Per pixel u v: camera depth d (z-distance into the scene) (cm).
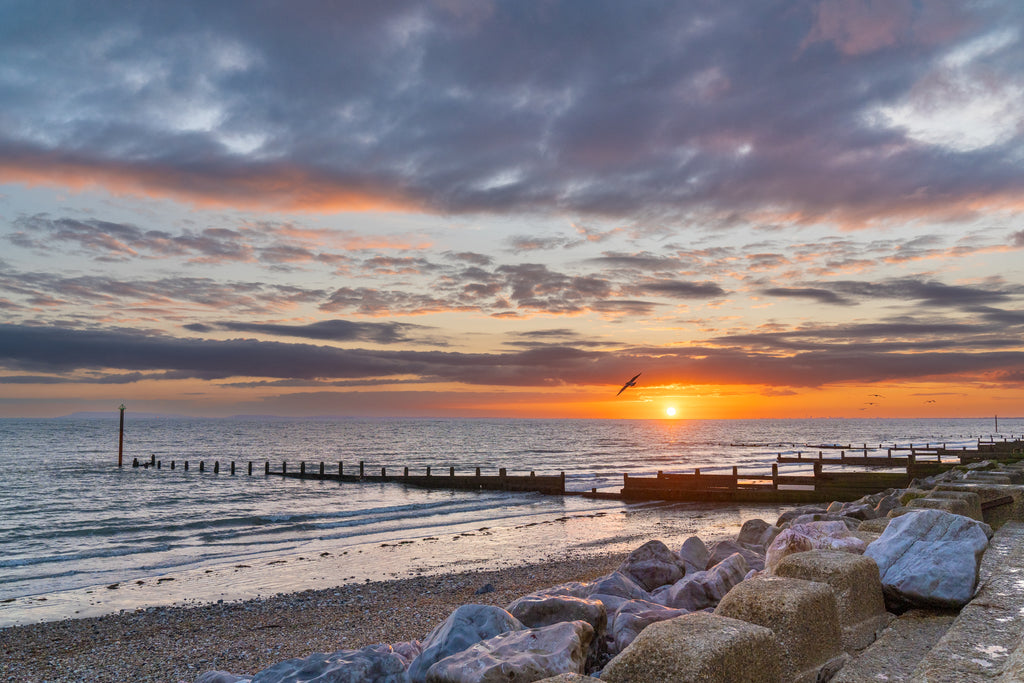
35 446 10625
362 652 579
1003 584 469
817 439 14938
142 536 2733
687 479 3756
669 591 815
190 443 11931
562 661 493
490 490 4416
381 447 11262
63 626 1359
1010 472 1315
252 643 1198
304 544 2495
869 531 701
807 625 370
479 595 1528
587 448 11231
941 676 300
